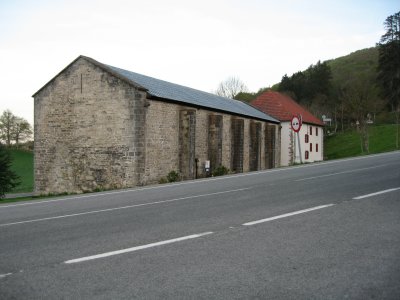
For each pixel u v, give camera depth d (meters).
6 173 28.80
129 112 21.81
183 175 24.78
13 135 78.81
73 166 23.53
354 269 4.51
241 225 6.98
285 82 91.31
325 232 6.18
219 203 9.79
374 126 64.19
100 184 22.66
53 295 4.04
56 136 24.08
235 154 30.97
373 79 91.56
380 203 8.38
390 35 84.38
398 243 5.48
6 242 6.51
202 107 26.39
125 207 9.99
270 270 4.57
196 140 26.25
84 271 4.77
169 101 23.48
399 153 26.84
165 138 23.48
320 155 53.66
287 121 44.34
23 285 4.36
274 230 6.47
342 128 69.94
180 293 3.98
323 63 89.62
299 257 5.00
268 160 37.41
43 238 6.71
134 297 3.92
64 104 23.81
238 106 36.31
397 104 73.44
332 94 85.31
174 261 5.04
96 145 22.78
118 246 5.92
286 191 11.27
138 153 21.56
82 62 23.25
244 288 4.06
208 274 4.51
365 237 5.81
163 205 9.98
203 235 6.37
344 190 10.59
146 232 6.80
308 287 4.04
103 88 22.58
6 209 11.02
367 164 18.78
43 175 24.50
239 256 5.14
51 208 10.64
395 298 3.75
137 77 25.48
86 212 9.48
